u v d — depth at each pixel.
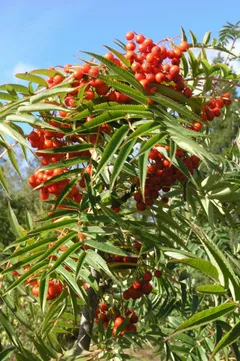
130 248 0.57
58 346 0.55
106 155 0.40
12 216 0.55
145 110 0.43
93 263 0.41
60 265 0.41
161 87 0.48
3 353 0.46
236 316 0.57
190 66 0.56
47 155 0.49
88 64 0.48
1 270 0.52
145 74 0.48
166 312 0.62
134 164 0.51
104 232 0.43
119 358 0.51
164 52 0.49
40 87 0.51
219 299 0.67
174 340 0.64
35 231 0.43
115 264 0.56
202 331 0.59
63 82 0.46
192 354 0.58
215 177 0.54
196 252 0.63
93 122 0.41
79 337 0.55
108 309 0.63
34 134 0.49
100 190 0.52
